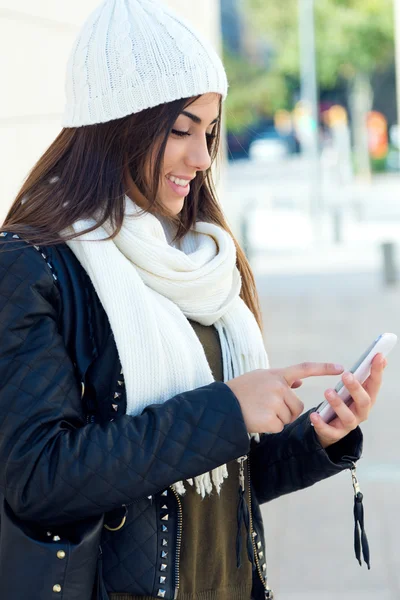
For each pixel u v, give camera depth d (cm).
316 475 222
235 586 225
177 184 216
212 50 212
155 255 209
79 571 191
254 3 4325
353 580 486
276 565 508
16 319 192
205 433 190
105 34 208
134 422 190
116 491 187
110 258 204
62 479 184
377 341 200
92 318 204
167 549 205
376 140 4012
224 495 222
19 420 187
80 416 195
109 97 205
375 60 4062
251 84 4712
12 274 195
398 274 1508
